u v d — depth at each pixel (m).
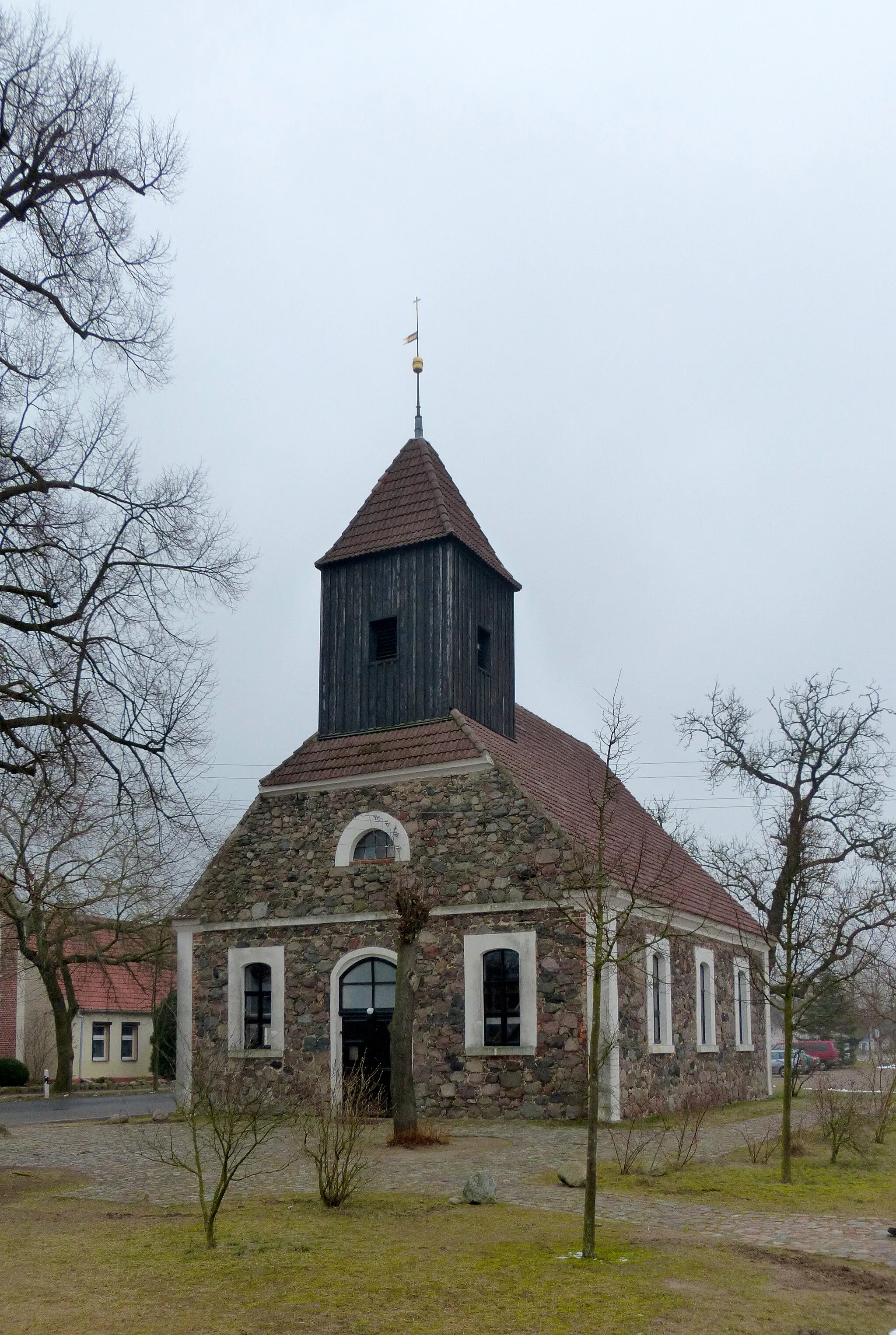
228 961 26.03
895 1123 22.25
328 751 26.89
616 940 12.17
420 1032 23.42
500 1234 11.63
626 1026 22.92
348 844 25.41
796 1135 19.80
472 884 23.61
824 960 18.98
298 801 26.41
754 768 39.31
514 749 27.58
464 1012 23.11
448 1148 18.45
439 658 26.58
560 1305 9.02
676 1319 8.70
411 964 19.89
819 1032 54.72
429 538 27.11
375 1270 10.08
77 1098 39.28
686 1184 15.09
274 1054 24.97
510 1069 22.48
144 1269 10.19
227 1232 11.73
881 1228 12.38
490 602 28.81
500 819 23.80
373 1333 8.34
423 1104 23.06
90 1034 52.84
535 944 22.70
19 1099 39.03
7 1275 10.09
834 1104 20.59
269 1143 19.20
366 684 27.38
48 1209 13.38
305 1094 24.03
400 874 24.50
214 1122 12.95
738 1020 31.02
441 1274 9.94
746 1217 12.91
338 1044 24.41
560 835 23.08
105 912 39.72
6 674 18.14
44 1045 51.22
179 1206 13.49
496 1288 9.49
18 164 17.92
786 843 24.05
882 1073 34.69
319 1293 9.36
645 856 28.19
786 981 19.06
